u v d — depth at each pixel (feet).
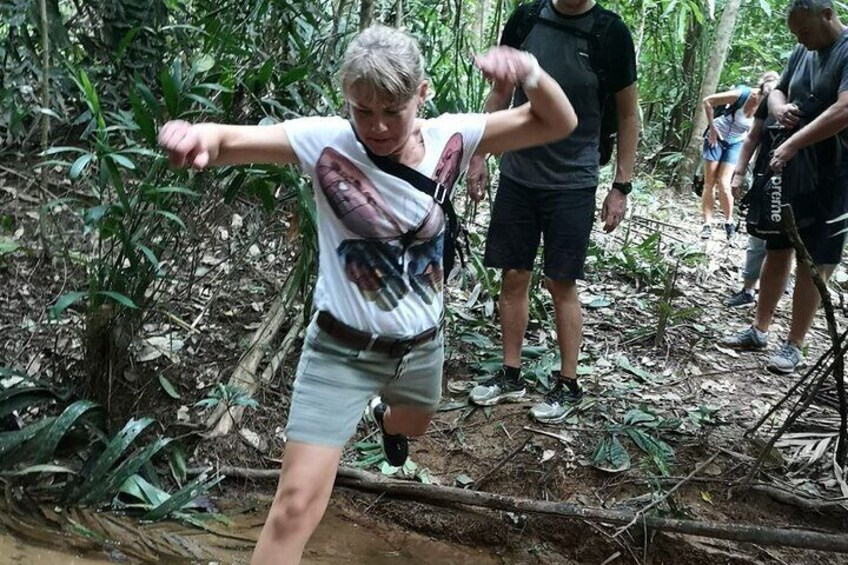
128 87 11.35
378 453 9.68
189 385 9.98
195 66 9.20
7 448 7.91
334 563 8.11
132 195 8.63
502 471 9.38
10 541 7.28
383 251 5.73
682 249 16.88
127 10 11.46
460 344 11.90
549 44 9.23
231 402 9.22
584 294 14.08
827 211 10.87
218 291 10.41
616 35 9.12
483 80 12.48
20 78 11.19
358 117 5.23
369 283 5.78
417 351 6.22
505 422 10.07
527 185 9.63
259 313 11.25
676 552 8.54
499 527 8.87
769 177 11.46
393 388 6.56
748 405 10.87
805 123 10.85
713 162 18.86
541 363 11.30
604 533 8.66
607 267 15.40
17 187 11.73
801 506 8.92
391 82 4.96
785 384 11.53
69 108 12.84
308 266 9.46
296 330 10.69
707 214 19.31
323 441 5.86
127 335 9.00
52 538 7.51
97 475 8.07
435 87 11.45
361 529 8.82
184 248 10.05
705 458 9.61
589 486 9.22
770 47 28.48
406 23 13.73
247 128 5.48
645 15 23.82
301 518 5.78
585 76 9.16
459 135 5.84
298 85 10.58
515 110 5.98
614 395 10.73
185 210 10.02
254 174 8.64
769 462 9.63
